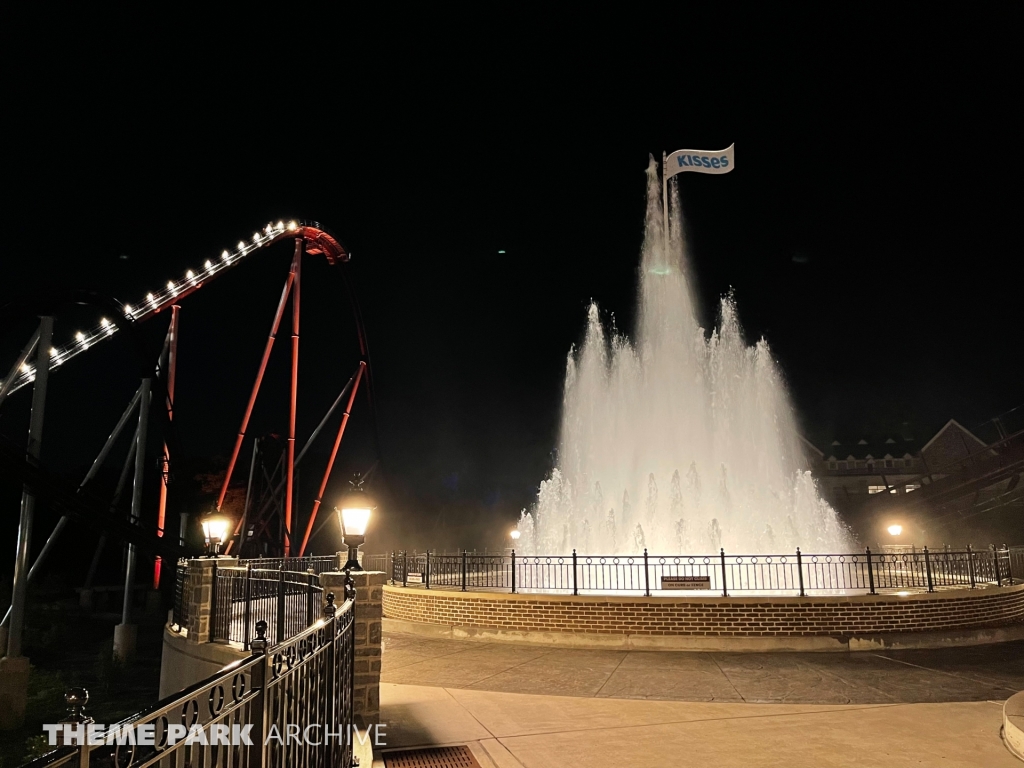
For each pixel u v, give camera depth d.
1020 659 11.71
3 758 20.27
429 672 11.20
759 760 6.80
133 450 40.34
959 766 6.59
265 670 3.50
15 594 25.42
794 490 22.38
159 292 36.53
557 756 6.99
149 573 56.75
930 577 13.84
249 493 40.72
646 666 11.51
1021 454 48.00
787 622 12.84
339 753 5.89
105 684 28.42
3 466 24.97
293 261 39.31
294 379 38.09
